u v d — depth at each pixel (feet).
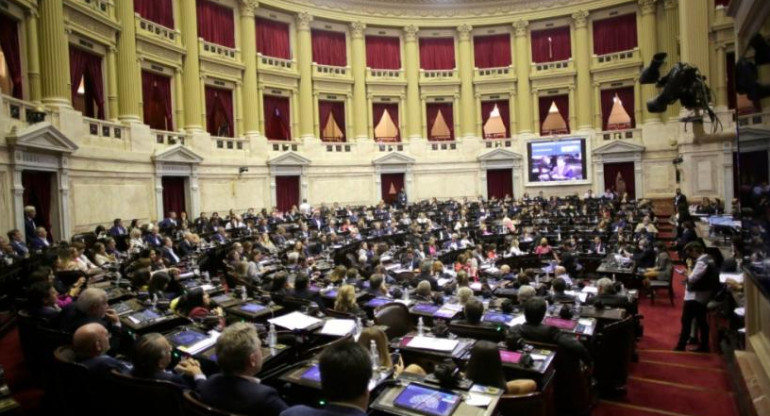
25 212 40.98
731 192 70.74
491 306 24.16
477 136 101.30
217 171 75.25
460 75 101.04
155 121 70.49
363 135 97.09
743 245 16.62
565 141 94.94
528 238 54.29
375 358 14.92
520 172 98.58
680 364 24.82
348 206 89.92
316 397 13.71
